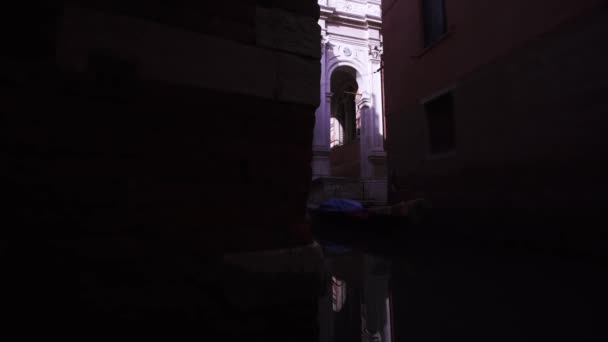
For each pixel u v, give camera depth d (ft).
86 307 4.12
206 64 5.05
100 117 4.40
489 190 17.60
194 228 4.79
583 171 12.94
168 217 4.65
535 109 15.02
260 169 5.32
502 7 16.93
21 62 4.06
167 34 4.86
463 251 15.49
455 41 20.44
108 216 4.33
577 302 8.22
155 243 4.54
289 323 5.17
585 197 12.84
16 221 3.90
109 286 4.25
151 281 4.46
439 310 8.01
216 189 4.99
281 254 5.23
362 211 22.52
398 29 27.48
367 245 18.26
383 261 13.85
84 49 4.36
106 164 4.38
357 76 49.62
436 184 22.08
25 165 3.98
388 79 28.99
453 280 10.57
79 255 4.14
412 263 13.30
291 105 5.66
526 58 15.52
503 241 16.55
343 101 60.39
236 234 5.05
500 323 7.07
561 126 13.83
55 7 4.28
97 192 4.30
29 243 3.94
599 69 12.46
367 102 48.16
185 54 4.93
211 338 4.70
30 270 3.92
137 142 4.57
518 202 15.83
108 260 4.27
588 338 6.21
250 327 4.91
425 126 23.49
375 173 46.57
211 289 4.77
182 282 4.63
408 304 8.52
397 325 7.16
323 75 46.80
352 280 10.94
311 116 5.81
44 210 4.03
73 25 4.34
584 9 13.03
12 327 3.81
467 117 19.27
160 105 4.74
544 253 14.21
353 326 7.17
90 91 4.36
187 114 4.90
